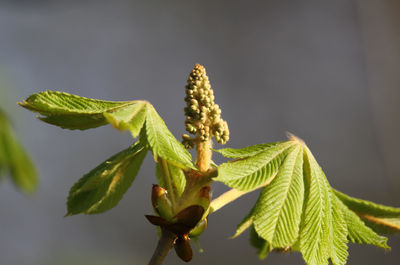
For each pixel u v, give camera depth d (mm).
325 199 766
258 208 749
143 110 752
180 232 753
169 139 752
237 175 750
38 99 749
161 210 755
